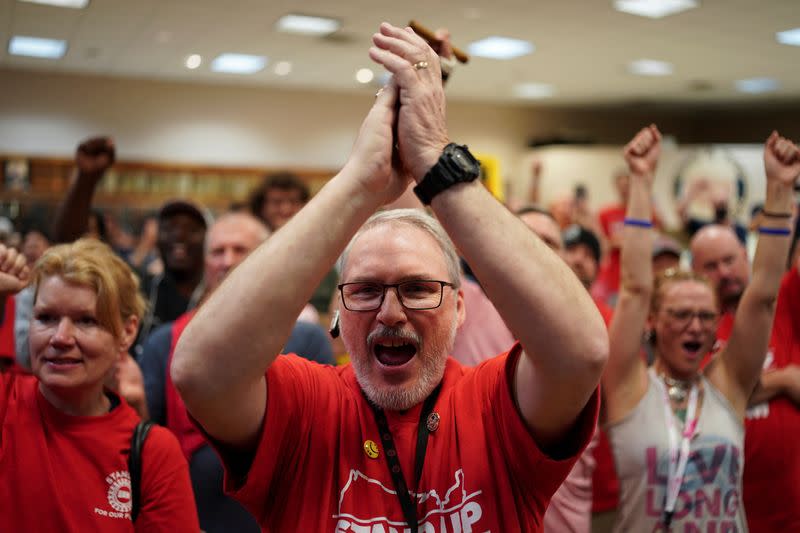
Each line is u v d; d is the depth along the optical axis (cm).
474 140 1207
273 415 106
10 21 699
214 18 684
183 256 305
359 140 104
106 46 808
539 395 102
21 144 955
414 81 104
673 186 1188
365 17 679
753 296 201
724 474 195
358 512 107
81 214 289
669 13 662
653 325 212
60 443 138
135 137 1013
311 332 221
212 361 96
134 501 140
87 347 142
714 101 1160
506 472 109
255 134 1073
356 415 114
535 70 922
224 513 198
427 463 109
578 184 1188
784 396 229
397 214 118
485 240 98
